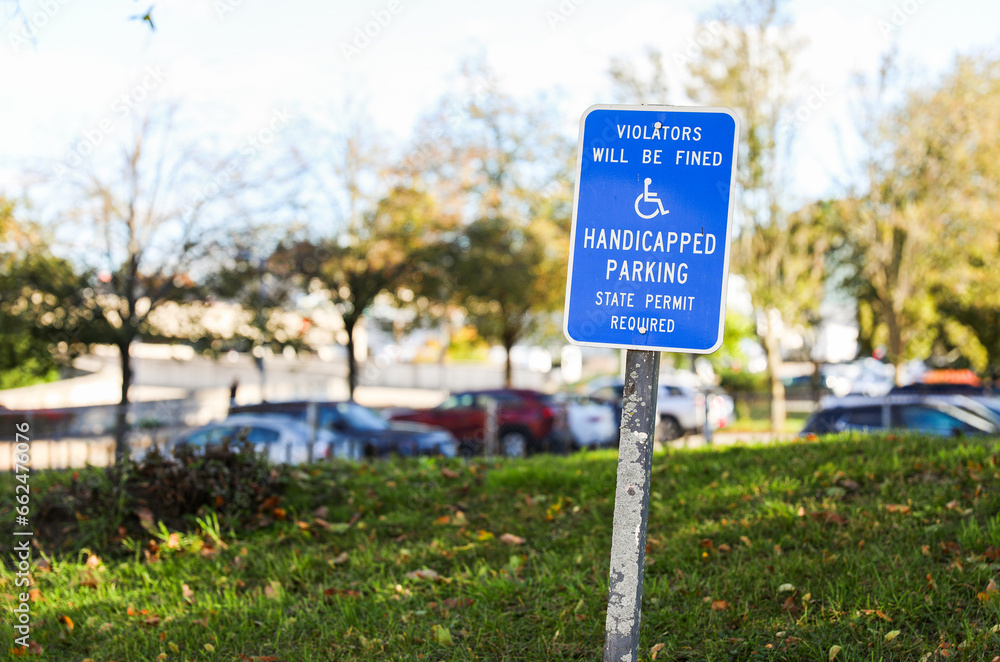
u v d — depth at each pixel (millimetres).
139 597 5082
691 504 6094
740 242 19875
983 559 4492
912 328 26500
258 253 14227
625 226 2982
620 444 2914
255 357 15180
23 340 12914
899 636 3826
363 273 17625
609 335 2963
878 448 7332
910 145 19078
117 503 6176
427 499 6883
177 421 12602
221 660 4184
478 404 16406
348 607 4570
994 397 13750
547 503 6531
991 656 3539
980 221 19953
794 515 5469
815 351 29203
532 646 4086
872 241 21172
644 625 4180
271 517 6523
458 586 4891
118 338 12602
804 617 4008
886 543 4941
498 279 18703
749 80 17984
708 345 2898
